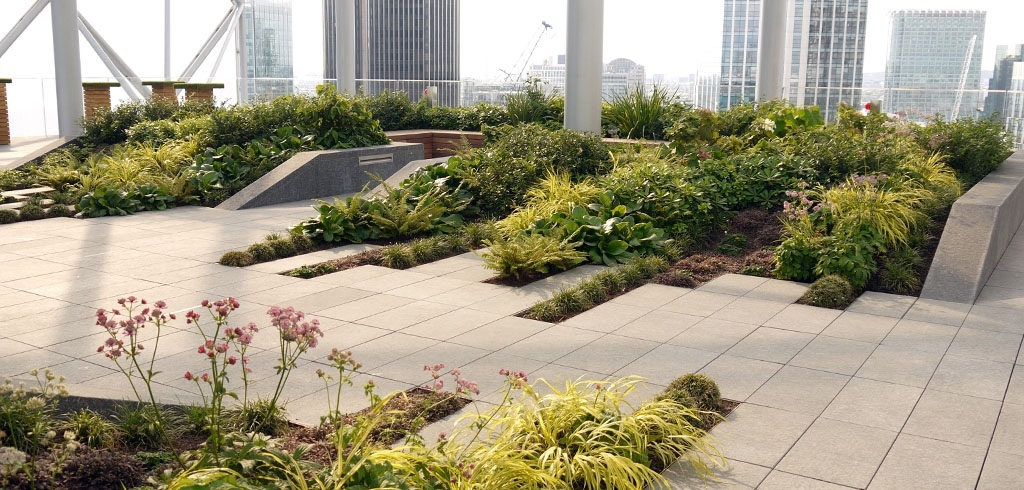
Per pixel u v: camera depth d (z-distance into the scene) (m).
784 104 13.66
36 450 3.46
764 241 8.18
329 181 11.96
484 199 9.85
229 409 4.08
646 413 3.86
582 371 4.95
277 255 7.91
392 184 10.52
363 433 3.38
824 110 16.50
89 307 6.21
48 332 5.58
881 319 6.07
